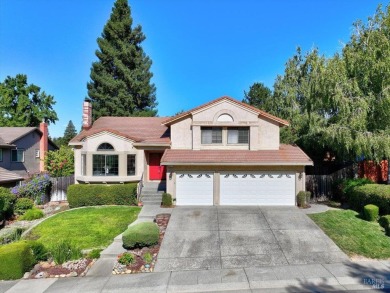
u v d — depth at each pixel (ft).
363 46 58.29
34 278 31.32
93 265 34.22
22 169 98.53
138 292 27.71
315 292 26.86
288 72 88.84
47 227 48.24
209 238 40.63
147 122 85.66
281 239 39.99
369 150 53.83
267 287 28.12
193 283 29.32
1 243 42.47
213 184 59.11
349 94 56.49
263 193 58.90
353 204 55.57
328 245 38.01
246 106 64.03
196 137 64.59
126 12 137.18
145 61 140.15
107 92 131.75
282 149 65.16
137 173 69.97
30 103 143.33
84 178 67.15
